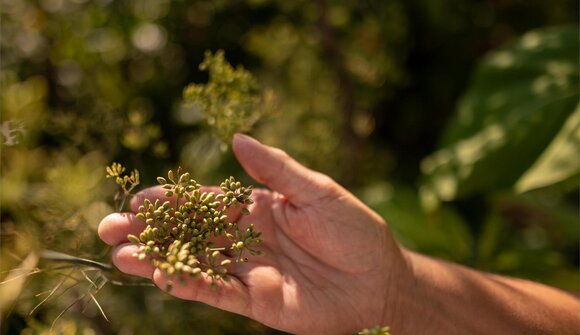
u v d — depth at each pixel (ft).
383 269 1.72
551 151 2.30
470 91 2.49
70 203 1.84
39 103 2.13
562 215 2.73
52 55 2.41
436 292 1.80
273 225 1.75
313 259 1.73
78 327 1.75
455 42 2.77
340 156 2.50
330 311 1.69
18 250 1.66
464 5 2.71
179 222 1.44
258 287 1.63
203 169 2.14
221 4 2.47
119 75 2.49
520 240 2.76
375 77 2.56
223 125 1.74
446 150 2.44
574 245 2.70
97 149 2.06
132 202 1.57
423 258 1.86
